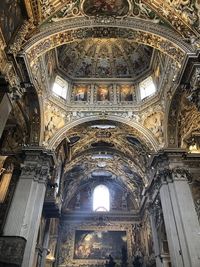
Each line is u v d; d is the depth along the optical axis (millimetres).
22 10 10602
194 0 10867
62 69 20547
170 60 15180
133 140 20969
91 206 28891
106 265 24234
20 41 10484
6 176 15523
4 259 10812
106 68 21484
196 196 16156
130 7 12602
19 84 10594
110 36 13414
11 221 13109
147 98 18953
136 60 20750
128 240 26516
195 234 12844
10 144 16312
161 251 17703
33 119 16531
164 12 12133
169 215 14281
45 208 19656
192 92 10688
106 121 19172
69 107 19375
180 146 16797
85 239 26672
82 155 24797
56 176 19734
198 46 10859
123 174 28078
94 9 12828
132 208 28734
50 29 12070
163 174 15570
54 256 23969
